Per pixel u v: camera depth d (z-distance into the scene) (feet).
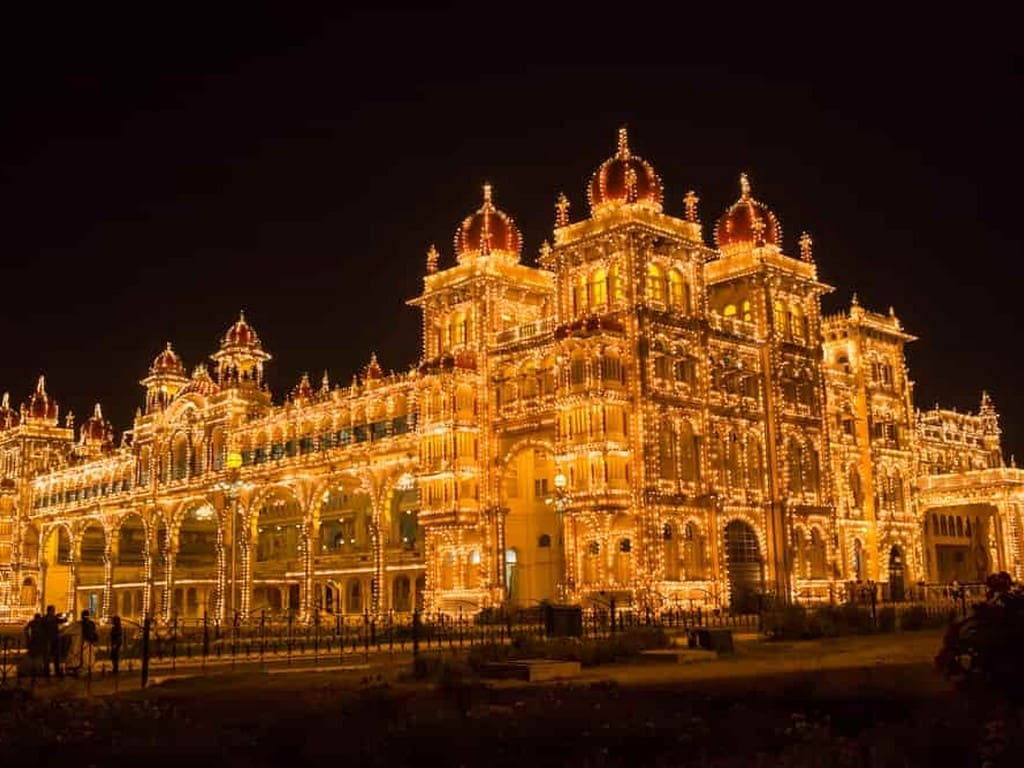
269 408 347.77
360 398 303.27
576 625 146.30
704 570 231.09
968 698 55.11
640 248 233.35
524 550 257.75
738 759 51.60
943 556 339.98
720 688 83.76
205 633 137.08
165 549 375.45
